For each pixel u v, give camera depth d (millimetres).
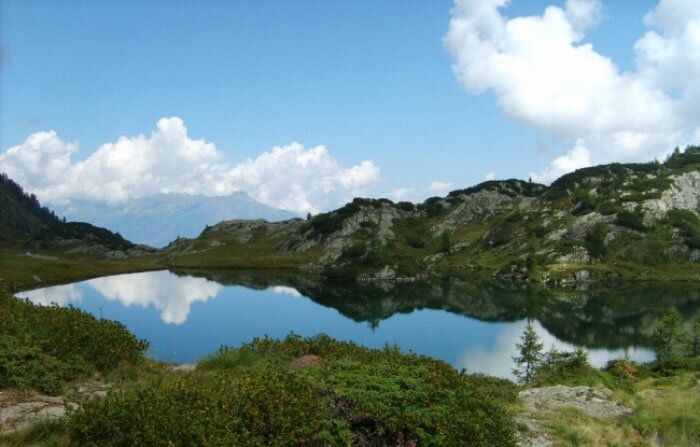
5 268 123375
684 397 22328
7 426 11242
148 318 80375
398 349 20547
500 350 72438
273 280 163375
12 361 14375
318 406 11047
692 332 67062
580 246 179000
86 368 16312
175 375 17062
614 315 102812
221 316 89625
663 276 156500
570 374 32719
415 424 10992
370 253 192000
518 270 173875
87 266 158875
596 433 15586
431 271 192750
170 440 9062
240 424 10195
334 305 114125
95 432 9891
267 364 15945
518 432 14617
